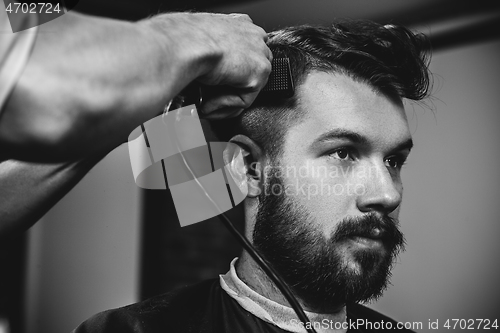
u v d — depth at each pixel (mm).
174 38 470
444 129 2082
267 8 1843
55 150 387
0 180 505
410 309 2096
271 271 714
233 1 1809
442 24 1940
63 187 511
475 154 2039
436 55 2082
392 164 812
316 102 763
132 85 403
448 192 2072
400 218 2150
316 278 746
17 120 365
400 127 773
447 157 2084
